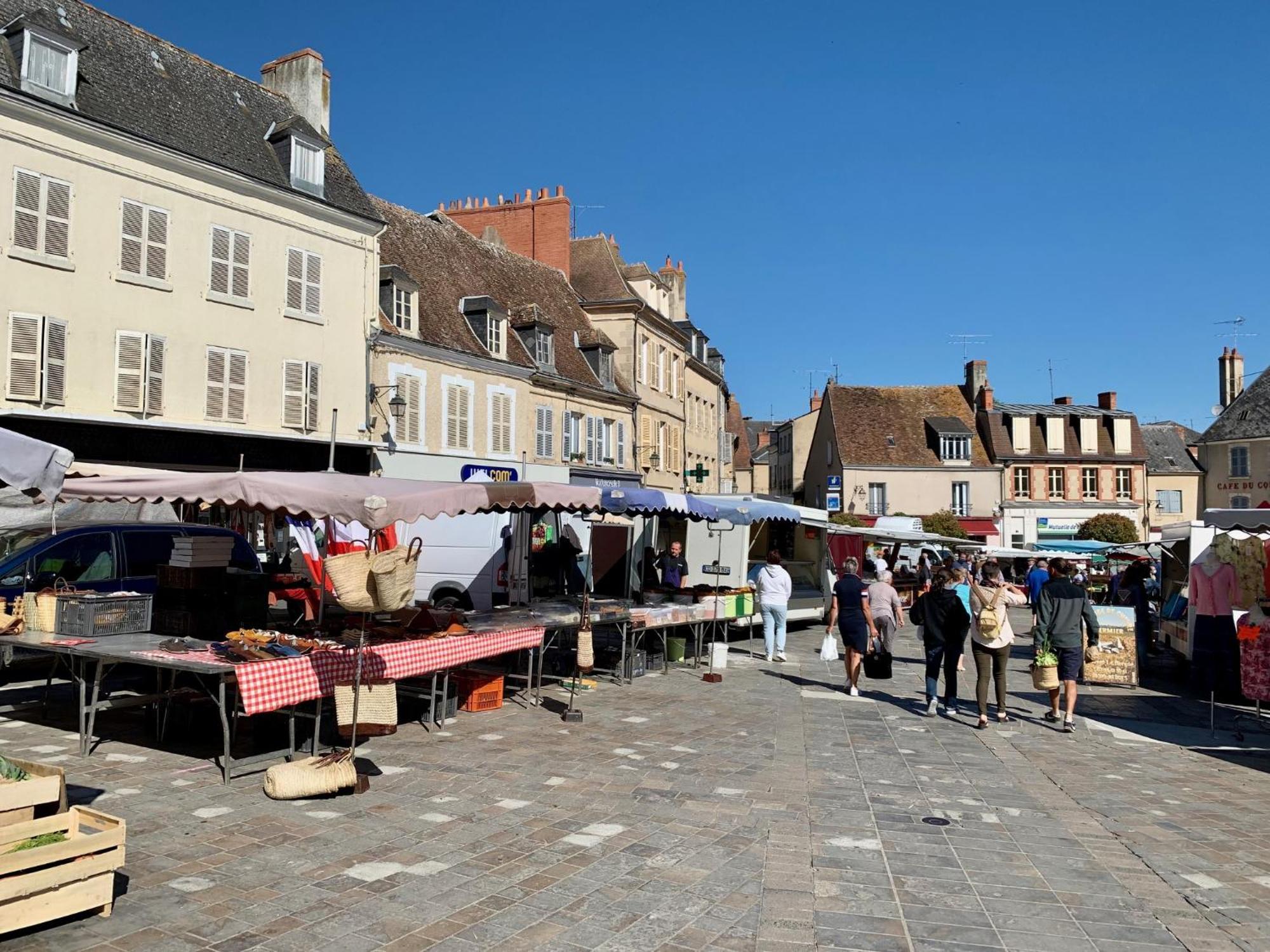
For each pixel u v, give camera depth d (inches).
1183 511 1998.0
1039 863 230.5
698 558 742.5
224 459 743.1
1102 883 218.4
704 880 210.5
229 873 203.5
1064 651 402.3
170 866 205.9
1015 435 1900.8
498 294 1149.7
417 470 922.1
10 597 396.8
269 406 781.9
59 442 636.7
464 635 358.9
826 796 282.7
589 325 1314.0
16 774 188.2
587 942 177.5
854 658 472.4
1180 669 572.4
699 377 1707.7
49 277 634.2
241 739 320.5
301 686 275.4
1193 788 312.7
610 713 398.3
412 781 280.1
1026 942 184.4
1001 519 1854.1
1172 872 227.1
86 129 652.7
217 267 743.7
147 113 714.8
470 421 989.8
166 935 172.7
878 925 190.4
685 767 309.4
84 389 652.7
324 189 842.8
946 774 317.1
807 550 847.1
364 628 286.4
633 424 1338.6
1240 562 488.7
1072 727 399.9
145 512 537.3
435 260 1077.8
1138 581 646.5
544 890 200.8
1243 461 1895.9
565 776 291.9
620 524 674.2
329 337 834.2
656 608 519.5
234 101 823.7
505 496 370.9
